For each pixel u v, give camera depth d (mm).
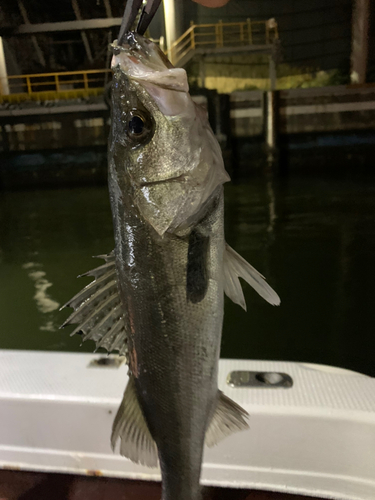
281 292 1929
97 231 3244
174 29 5293
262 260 2344
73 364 574
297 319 1686
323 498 453
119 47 326
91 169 5297
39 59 5883
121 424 369
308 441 466
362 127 4992
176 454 369
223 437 385
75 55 5883
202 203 337
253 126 5133
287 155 5234
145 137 328
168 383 358
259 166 5199
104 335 366
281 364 558
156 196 331
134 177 333
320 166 5184
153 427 372
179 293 344
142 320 351
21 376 547
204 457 486
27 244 2992
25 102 5070
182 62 5266
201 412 369
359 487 451
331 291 1903
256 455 478
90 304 355
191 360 355
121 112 334
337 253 2381
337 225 2926
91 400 497
